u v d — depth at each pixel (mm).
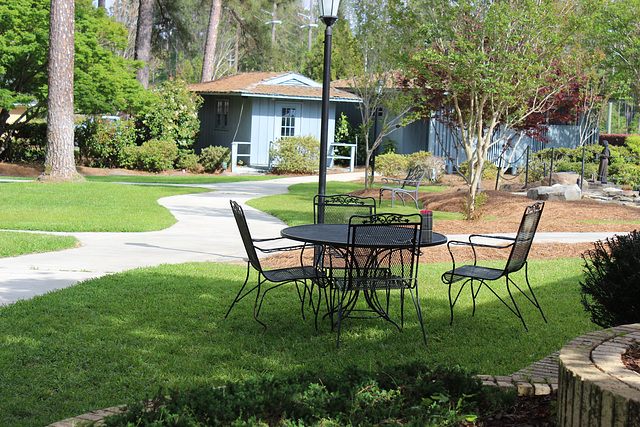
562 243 9320
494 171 22828
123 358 4262
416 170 15852
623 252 3988
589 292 4188
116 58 25750
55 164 19203
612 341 2824
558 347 4566
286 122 28344
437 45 11156
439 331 5066
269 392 3076
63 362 4156
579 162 23500
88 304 5617
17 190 16391
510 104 11242
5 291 6160
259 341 4758
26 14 21609
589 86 28172
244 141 28125
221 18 50500
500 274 5262
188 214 13172
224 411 2801
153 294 6113
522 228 5070
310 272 5340
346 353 4480
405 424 2768
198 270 7387
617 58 25875
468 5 10297
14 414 3367
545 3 10070
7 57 21281
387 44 17391
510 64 10234
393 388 3238
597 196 16641
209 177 24547
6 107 21719
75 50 22797
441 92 13719
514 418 3012
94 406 3469
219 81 30844
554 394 3359
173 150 25938
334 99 28516
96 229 10688
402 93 17578
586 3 10484
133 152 25797
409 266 5355
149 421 2695
